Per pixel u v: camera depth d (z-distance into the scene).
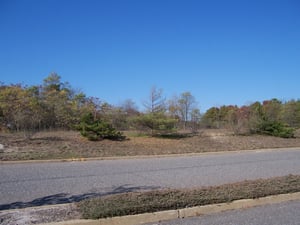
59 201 6.41
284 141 21.88
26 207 5.92
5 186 7.73
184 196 6.15
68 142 16.23
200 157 14.52
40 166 11.01
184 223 5.25
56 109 23.81
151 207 5.46
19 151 13.43
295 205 6.38
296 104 35.62
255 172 10.23
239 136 22.77
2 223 4.83
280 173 10.06
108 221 5.07
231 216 5.63
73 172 9.82
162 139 19.25
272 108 32.44
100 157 13.09
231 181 8.59
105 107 26.33
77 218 5.06
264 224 5.22
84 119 18.22
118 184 8.10
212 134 22.73
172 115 24.08
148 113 20.80
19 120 18.00
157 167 11.12
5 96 21.02
